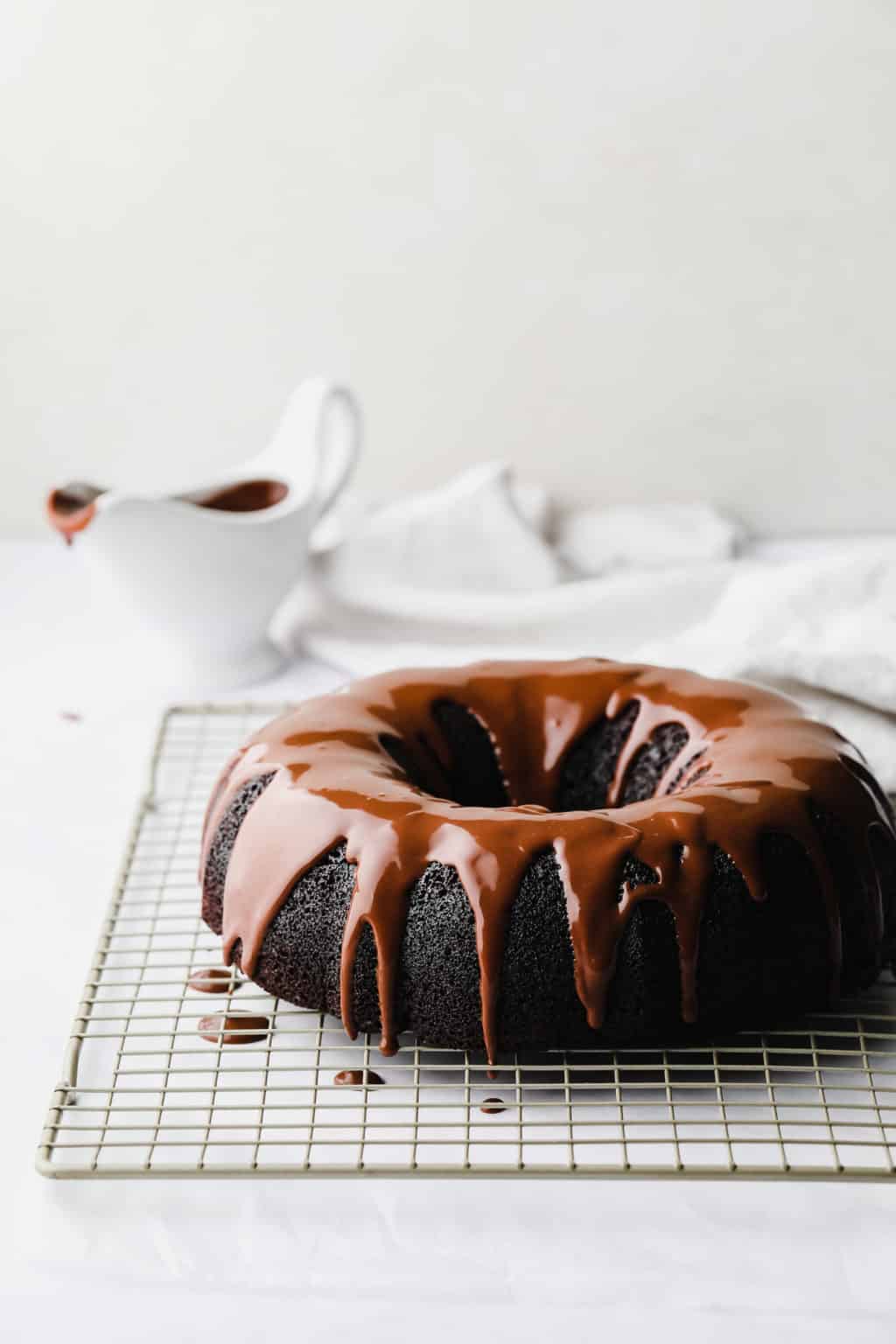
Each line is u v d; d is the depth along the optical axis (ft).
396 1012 3.05
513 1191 2.84
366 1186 2.85
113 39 6.28
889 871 3.35
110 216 6.51
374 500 6.37
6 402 6.76
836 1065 3.09
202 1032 3.06
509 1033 3.01
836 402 6.68
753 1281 2.60
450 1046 3.06
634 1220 2.76
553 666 3.93
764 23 6.18
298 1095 3.05
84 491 5.06
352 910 3.08
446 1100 3.03
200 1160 2.71
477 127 6.37
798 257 6.48
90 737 4.88
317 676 5.39
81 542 4.87
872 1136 2.88
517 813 3.15
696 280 6.54
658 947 3.00
